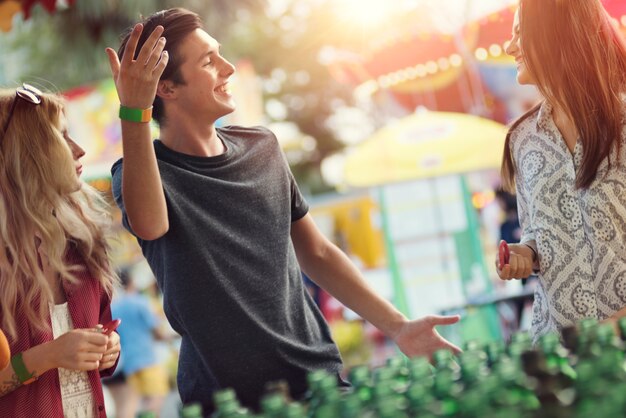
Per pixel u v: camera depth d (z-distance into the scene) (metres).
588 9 2.92
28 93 3.17
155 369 10.05
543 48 2.91
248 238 2.98
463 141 9.81
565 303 2.97
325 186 28.77
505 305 9.25
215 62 3.06
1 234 3.04
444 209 10.36
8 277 3.00
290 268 3.08
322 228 18.12
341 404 1.86
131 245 12.38
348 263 3.33
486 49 6.56
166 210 2.82
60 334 3.10
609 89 2.89
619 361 1.84
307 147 29.12
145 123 2.72
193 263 2.91
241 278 2.94
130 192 2.76
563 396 1.75
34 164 3.13
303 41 28.23
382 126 10.85
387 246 10.44
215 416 2.00
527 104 9.39
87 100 9.68
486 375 1.84
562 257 2.97
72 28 15.46
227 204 2.98
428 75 8.57
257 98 9.84
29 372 2.91
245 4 17.02
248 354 2.92
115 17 15.39
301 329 3.05
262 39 28.23
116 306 10.05
